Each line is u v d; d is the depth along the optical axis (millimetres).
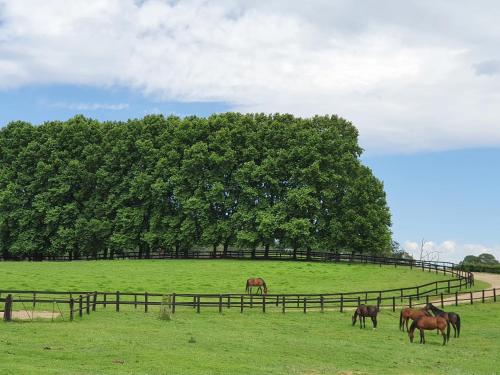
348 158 72062
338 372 21078
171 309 36656
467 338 31797
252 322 33688
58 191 74688
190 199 71875
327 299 44062
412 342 29891
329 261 71688
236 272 58594
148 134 76750
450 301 45531
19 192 77000
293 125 74250
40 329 25922
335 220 69750
